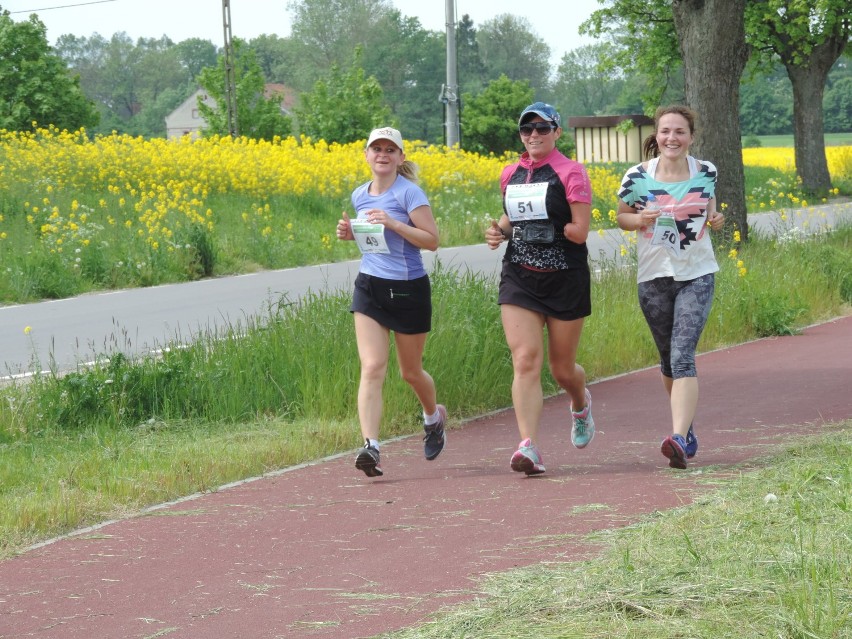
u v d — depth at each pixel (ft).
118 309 76.02
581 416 34.35
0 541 26.66
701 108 82.17
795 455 30.25
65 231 95.91
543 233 31.07
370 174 140.46
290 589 22.44
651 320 32.40
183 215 109.70
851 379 44.50
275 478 33.04
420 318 33.12
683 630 17.80
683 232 31.65
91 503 29.60
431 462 34.65
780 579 19.69
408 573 22.93
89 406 41.16
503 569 22.54
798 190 175.52
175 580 23.52
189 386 42.47
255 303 76.59
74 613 21.72
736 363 50.98
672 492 27.99
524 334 31.58
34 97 200.85
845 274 70.54
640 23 179.52
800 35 178.60
